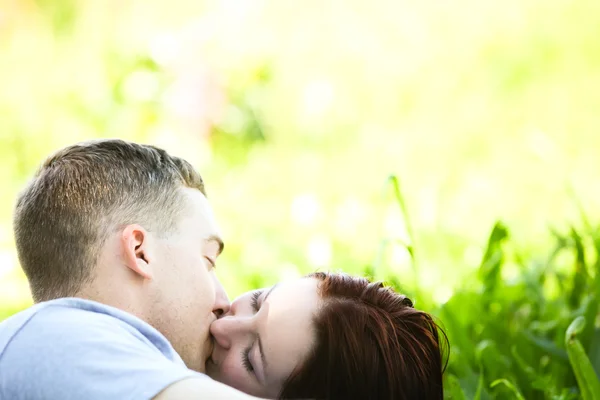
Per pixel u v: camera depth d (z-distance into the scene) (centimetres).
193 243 197
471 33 831
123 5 754
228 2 780
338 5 834
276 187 619
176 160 205
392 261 468
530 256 404
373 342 197
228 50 747
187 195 200
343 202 586
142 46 701
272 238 516
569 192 354
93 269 189
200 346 198
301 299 201
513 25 842
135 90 670
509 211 568
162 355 174
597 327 268
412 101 758
